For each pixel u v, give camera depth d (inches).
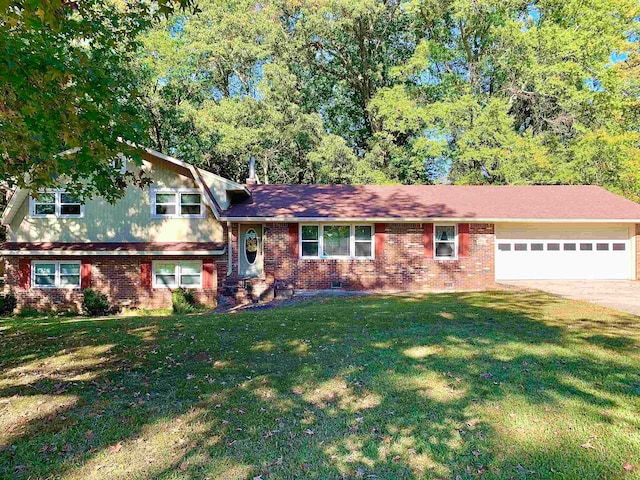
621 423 177.2
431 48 1048.2
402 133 1137.4
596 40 919.0
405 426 178.4
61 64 239.8
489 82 1135.6
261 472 146.9
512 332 321.7
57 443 167.3
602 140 906.1
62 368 259.4
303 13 1147.3
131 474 146.2
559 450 157.9
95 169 317.7
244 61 1138.7
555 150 989.8
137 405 202.4
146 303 675.4
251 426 180.4
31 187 322.3
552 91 944.9
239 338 320.2
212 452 159.9
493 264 654.5
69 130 260.4
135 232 687.7
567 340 297.1
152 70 935.7
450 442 165.0
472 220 635.5
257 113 1057.5
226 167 1163.9
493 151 937.5
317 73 1272.1
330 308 451.8
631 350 272.7
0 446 165.0
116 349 298.0
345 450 160.9
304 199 711.7
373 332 328.2
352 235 652.1
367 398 207.0
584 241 704.4
